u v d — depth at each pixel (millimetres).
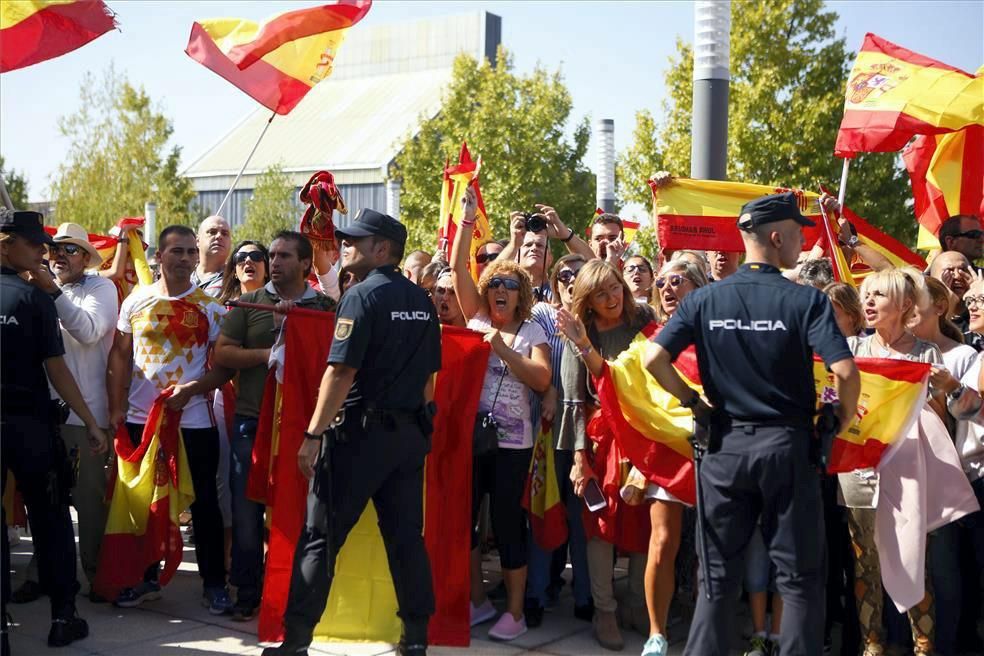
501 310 5461
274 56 7008
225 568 5898
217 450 5871
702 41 7266
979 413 4762
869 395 4750
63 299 5688
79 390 5625
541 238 6676
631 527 5227
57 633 5141
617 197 22531
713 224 6883
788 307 4133
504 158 29781
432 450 5320
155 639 5285
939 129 6859
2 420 4867
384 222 4781
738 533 4234
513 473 5414
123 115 39469
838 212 6906
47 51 5965
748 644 5258
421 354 4719
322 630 5301
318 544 4625
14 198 39250
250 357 5582
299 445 5176
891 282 4930
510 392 5434
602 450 5246
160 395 5633
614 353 5262
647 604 5066
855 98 7152
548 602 6004
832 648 5359
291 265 5699
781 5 21531
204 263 7312
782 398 4117
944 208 7570
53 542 5125
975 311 5289
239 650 5125
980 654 5312
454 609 5262
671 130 22078
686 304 4332
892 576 4781
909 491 4770
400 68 92875
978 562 5051
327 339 5211
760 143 21172
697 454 4367
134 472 5668
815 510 4125
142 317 5852
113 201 38562
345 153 63125
